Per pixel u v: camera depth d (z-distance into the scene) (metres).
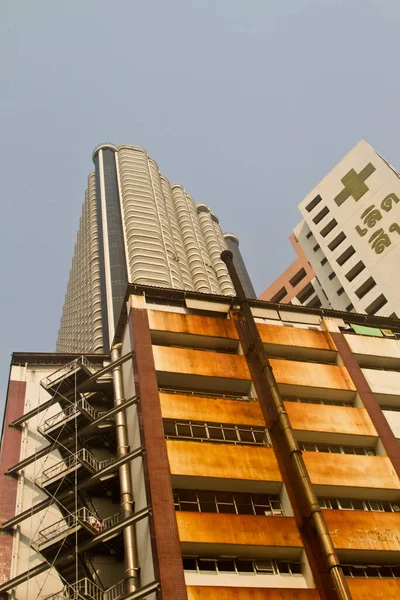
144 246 116.69
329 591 33.91
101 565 37.38
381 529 38.62
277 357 51.38
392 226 81.94
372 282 81.12
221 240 149.00
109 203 129.62
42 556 38.59
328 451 44.38
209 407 42.41
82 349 107.56
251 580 34.22
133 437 41.53
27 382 49.66
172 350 45.69
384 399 50.59
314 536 36.31
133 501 38.22
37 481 42.59
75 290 127.00
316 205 93.56
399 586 35.94
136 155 146.62
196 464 37.94
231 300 53.75
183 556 34.16
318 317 57.16
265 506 38.75
